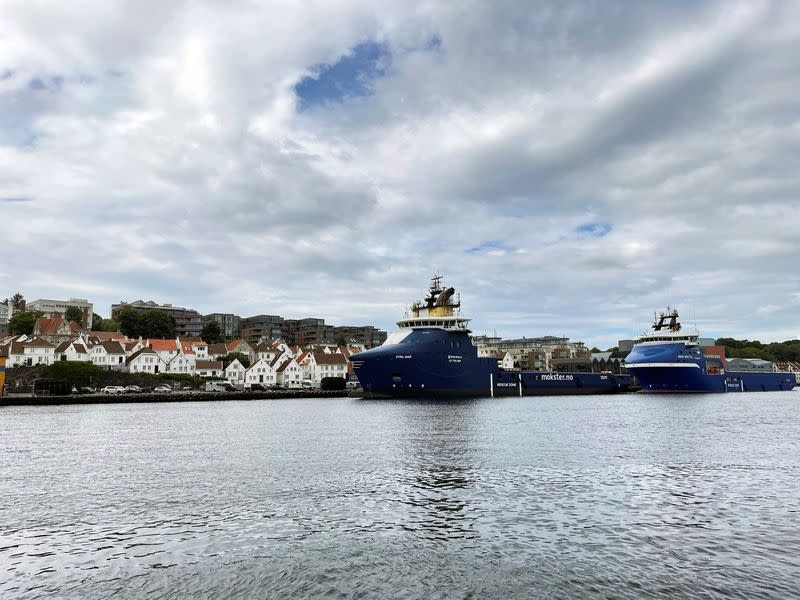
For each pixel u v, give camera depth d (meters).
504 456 35.16
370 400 96.50
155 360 151.25
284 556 17.58
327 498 24.56
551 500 24.06
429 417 62.56
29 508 23.44
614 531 19.88
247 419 64.25
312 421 59.94
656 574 16.03
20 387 121.88
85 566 16.92
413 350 91.38
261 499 24.48
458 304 95.38
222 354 179.25
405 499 24.33
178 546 18.58
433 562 17.02
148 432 51.06
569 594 14.78
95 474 30.59
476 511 22.41
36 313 191.50
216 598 14.72
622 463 32.75
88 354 147.88
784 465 32.34
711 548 18.16
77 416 71.88
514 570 16.38
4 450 39.94
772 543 18.62
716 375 127.38
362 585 15.41
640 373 121.62
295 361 167.00
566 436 44.88
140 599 14.70
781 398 106.44
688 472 30.14
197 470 31.38
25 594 15.06
